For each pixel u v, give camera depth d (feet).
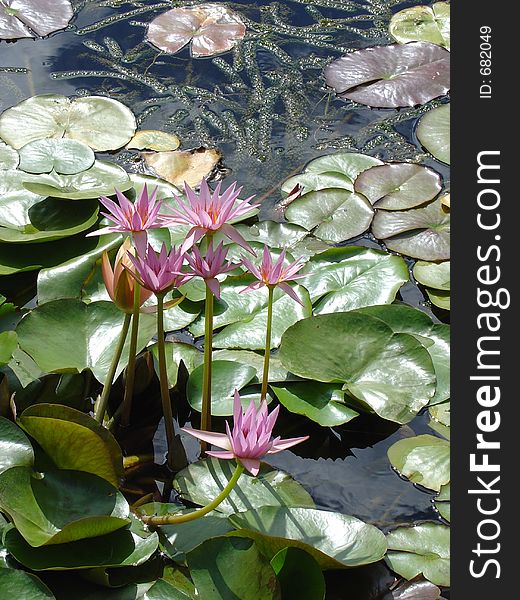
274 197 8.80
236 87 10.77
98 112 9.96
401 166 8.91
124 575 4.87
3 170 8.63
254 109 10.34
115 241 7.72
